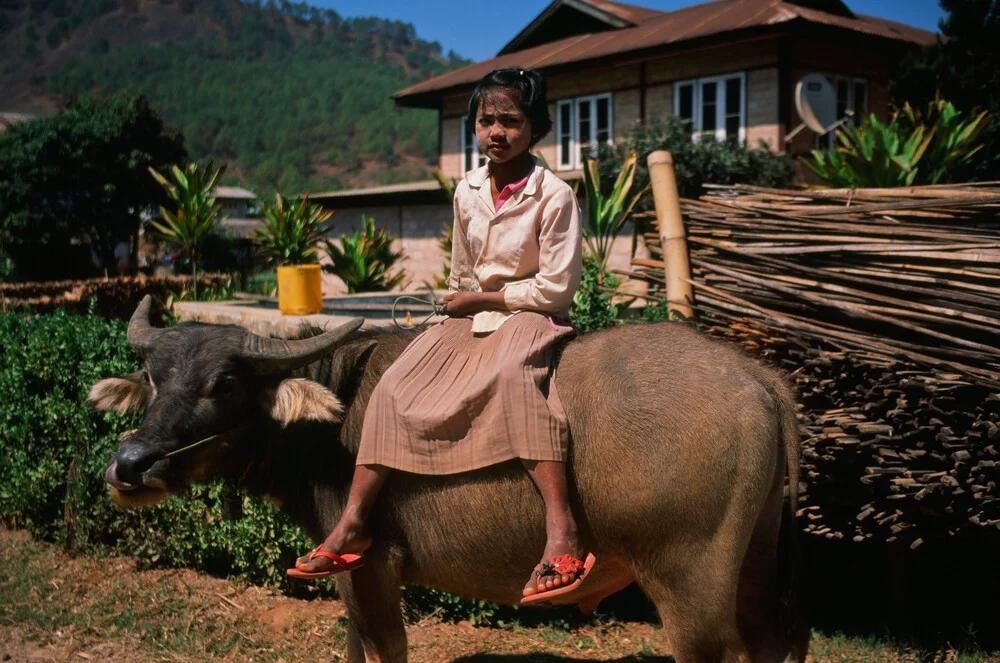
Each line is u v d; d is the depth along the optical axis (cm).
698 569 311
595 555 330
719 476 308
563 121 2211
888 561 521
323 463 363
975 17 1564
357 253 1434
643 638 513
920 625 513
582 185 1769
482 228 343
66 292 1828
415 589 543
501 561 337
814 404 470
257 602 564
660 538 314
